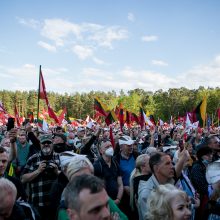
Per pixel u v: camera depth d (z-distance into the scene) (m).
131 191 4.39
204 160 4.82
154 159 3.60
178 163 4.12
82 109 89.25
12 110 79.94
